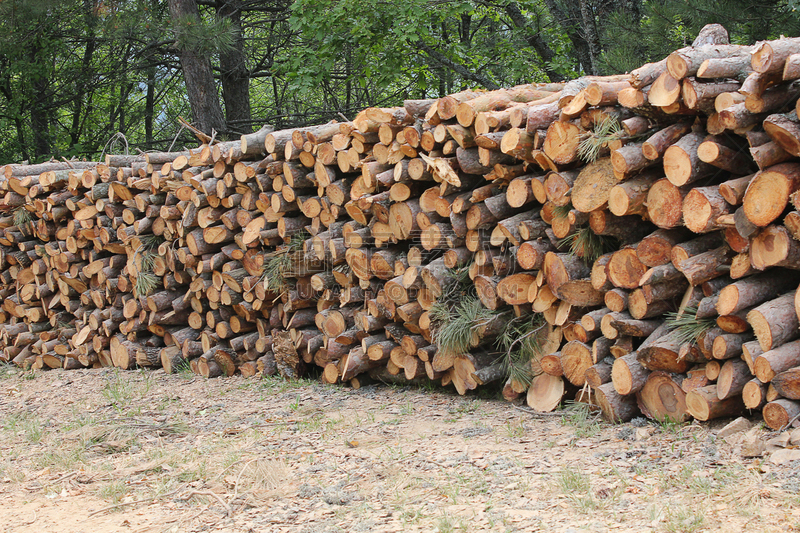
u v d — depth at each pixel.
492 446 4.11
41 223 8.25
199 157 6.88
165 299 7.34
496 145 4.76
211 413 5.60
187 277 7.30
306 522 3.18
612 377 4.29
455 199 5.14
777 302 3.65
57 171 8.06
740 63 3.70
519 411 4.89
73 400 6.52
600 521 2.89
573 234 4.59
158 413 5.71
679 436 3.87
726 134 3.78
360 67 14.54
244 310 6.80
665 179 3.94
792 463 3.19
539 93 5.37
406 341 5.62
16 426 5.64
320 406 5.54
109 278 7.79
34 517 3.50
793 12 7.96
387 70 13.47
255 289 6.58
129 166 7.82
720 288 3.96
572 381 4.60
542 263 4.72
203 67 13.20
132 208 7.50
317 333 6.43
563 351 4.64
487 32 16.59
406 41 13.46
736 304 3.64
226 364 6.95
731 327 3.77
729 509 2.87
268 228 6.57
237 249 6.75
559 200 4.47
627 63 9.43
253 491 3.64
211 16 17.17
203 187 6.66
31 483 4.08
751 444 3.41
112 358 7.91
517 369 5.00
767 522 2.71
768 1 8.38
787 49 3.38
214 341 7.07
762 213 3.47
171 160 7.49
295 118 17.55
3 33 13.17
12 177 8.35
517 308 5.00
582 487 3.27
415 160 5.31
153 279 7.30
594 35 12.33
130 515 3.44
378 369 6.10
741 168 3.80
